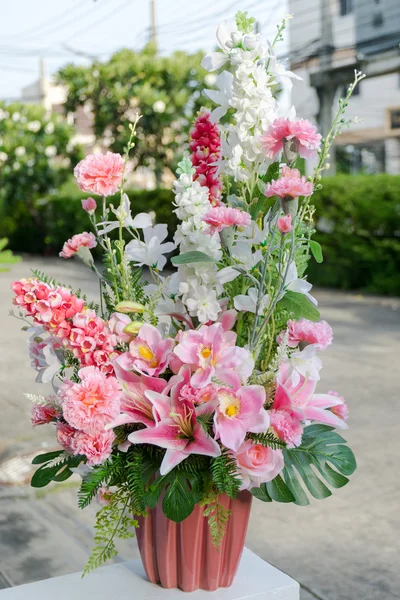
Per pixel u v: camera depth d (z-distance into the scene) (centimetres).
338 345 773
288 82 153
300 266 154
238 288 148
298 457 147
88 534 353
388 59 1570
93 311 146
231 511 147
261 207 146
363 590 301
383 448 450
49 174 2395
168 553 148
